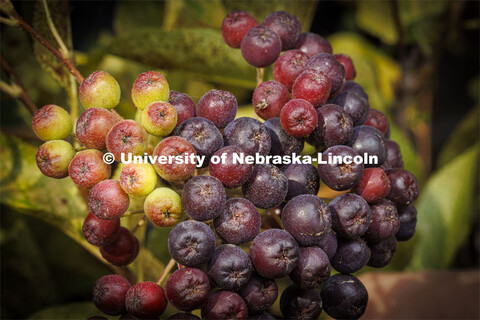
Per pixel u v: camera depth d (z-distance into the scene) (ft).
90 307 0.55
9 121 0.60
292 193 0.39
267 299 0.37
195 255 0.35
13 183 0.49
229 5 0.58
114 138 0.36
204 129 0.37
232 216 0.37
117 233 0.41
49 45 0.41
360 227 0.39
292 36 0.45
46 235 0.61
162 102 0.37
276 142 0.40
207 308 0.36
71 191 0.51
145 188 0.36
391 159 0.46
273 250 0.36
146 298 0.37
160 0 0.75
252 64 0.44
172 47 0.56
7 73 0.49
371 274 0.69
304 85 0.39
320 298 0.40
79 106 0.49
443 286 0.68
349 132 0.39
